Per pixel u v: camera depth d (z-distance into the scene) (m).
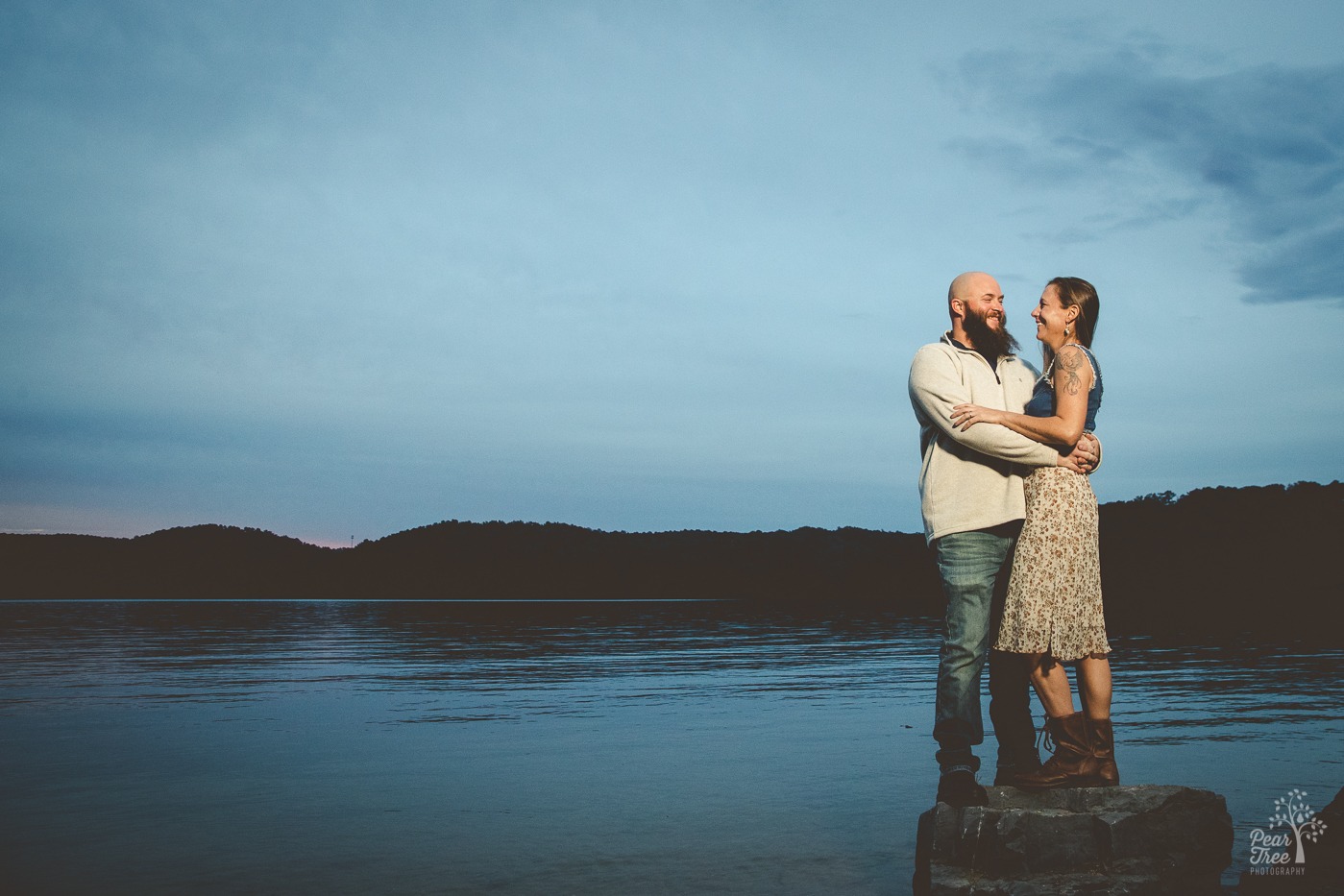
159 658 10.27
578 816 3.33
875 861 2.73
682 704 6.67
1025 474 2.90
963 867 2.49
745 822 3.24
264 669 9.11
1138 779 3.78
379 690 7.52
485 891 2.44
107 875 2.60
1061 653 2.75
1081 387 2.82
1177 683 7.34
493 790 3.80
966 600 2.86
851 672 8.90
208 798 3.65
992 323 3.06
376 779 4.05
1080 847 2.44
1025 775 2.81
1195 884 2.39
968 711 2.82
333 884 2.51
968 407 2.85
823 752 4.73
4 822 3.25
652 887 2.47
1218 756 4.36
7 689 7.53
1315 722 5.43
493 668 9.26
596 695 7.17
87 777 4.09
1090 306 3.02
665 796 3.68
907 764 4.38
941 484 2.95
